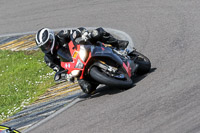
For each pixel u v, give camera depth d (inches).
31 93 1311.5
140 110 869.8
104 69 973.8
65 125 927.0
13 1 2320.4
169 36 1373.0
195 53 1149.1
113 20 1713.8
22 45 1781.5
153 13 1653.5
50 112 1066.1
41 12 2047.2
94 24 1733.5
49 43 947.3
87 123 890.7
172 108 840.9
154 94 932.6
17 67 1572.3
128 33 1534.2
